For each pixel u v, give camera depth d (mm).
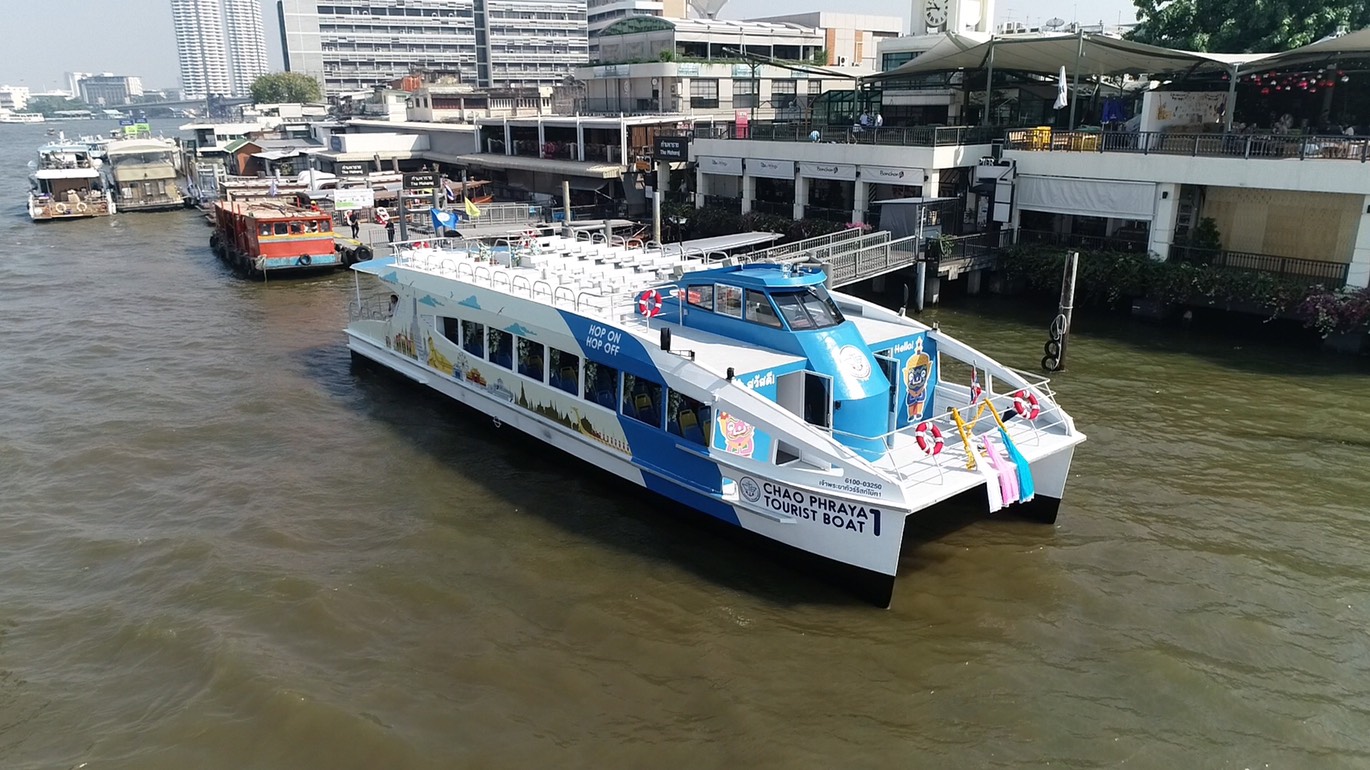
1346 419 20172
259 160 72625
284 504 16562
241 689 11383
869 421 14172
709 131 43594
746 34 61125
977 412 15641
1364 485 16875
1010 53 35656
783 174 39406
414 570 14219
